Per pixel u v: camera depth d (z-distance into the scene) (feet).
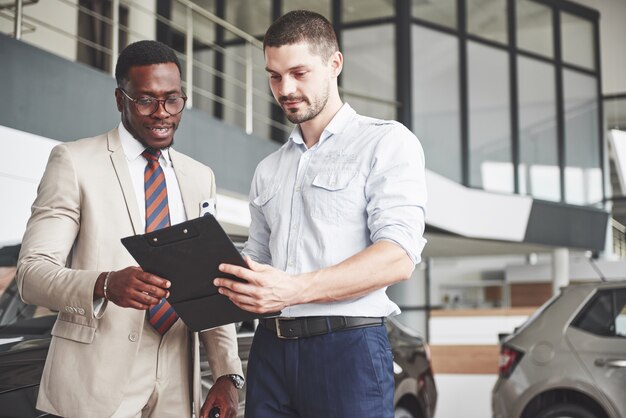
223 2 35.76
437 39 35.88
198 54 35.58
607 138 42.50
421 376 15.94
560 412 15.56
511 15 39.14
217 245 5.32
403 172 6.04
